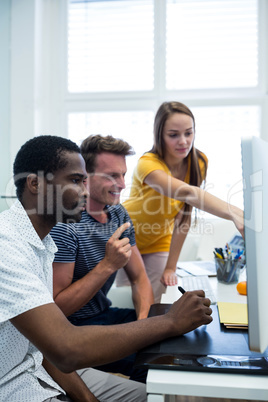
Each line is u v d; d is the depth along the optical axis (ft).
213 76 9.16
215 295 3.98
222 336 2.64
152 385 2.09
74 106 9.61
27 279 2.27
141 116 9.43
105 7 9.45
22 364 2.66
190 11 9.17
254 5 8.96
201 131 9.14
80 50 9.55
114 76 9.49
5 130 8.78
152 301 4.87
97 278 3.68
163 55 9.27
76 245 3.95
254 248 1.99
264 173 2.12
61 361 2.15
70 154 2.64
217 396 2.04
